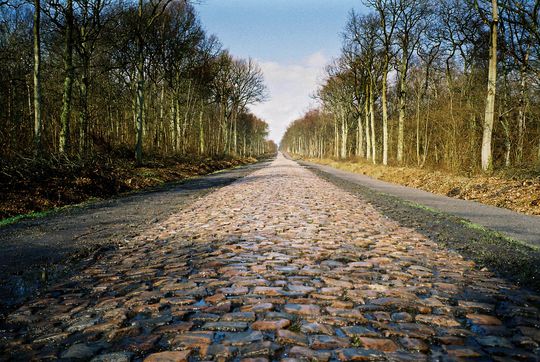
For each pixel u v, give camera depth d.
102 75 25.86
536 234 6.99
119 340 2.96
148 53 28.83
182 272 4.79
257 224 8.16
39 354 2.76
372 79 33.97
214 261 5.26
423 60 31.78
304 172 31.09
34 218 9.04
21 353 2.79
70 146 18.00
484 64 27.59
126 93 30.62
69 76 17.30
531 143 22.70
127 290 4.15
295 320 3.31
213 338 2.98
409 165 29.47
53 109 23.14
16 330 3.19
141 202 12.15
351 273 4.70
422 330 3.12
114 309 3.60
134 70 26.89
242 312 3.49
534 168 14.09
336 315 3.41
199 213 9.87
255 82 50.56
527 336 2.99
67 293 4.08
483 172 16.53
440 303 3.71
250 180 21.98
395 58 29.44
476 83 28.73
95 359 2.67
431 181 17.64
